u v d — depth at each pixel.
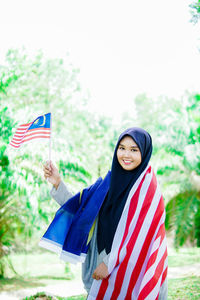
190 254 8.74
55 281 6.92
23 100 8.82
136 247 2.61
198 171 8.46
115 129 12.44
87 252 2.83
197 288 5.48
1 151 6.48
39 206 6.73
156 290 2.56
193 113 8.45
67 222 2.84
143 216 2.67
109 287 2.62
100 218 2.82
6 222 7.38
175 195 8.58
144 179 2.77
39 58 9.27
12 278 7.12
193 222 8.66
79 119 11.60
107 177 2.93
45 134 3.11
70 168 7.16
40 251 9.56
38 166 6.69
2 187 6.88
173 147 8.39
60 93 10.40
